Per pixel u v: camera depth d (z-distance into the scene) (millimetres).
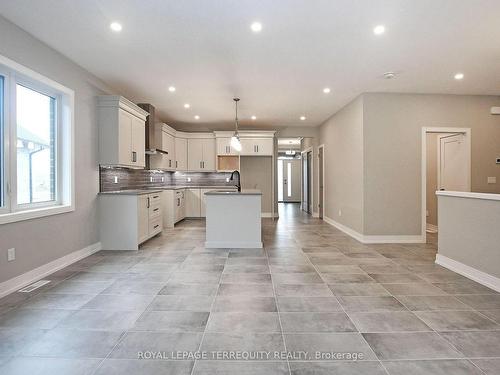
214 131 7621
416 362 1725
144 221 4637
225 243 4523
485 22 2795
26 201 3154
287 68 3912
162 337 1978
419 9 2586
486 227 2953
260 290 2805
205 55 3514
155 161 6355
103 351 1816
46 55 3223
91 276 3193
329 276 3217
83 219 3939
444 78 4273
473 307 2459
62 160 3627
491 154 5066
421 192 4965
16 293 2719
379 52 3438
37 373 1611
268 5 2525
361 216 5004
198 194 7578
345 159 5793
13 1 2436
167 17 2701
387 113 4934
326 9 2586
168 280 3068
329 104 5684
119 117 4309
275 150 8109
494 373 1628
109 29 2914
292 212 9406
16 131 2910
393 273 3326
